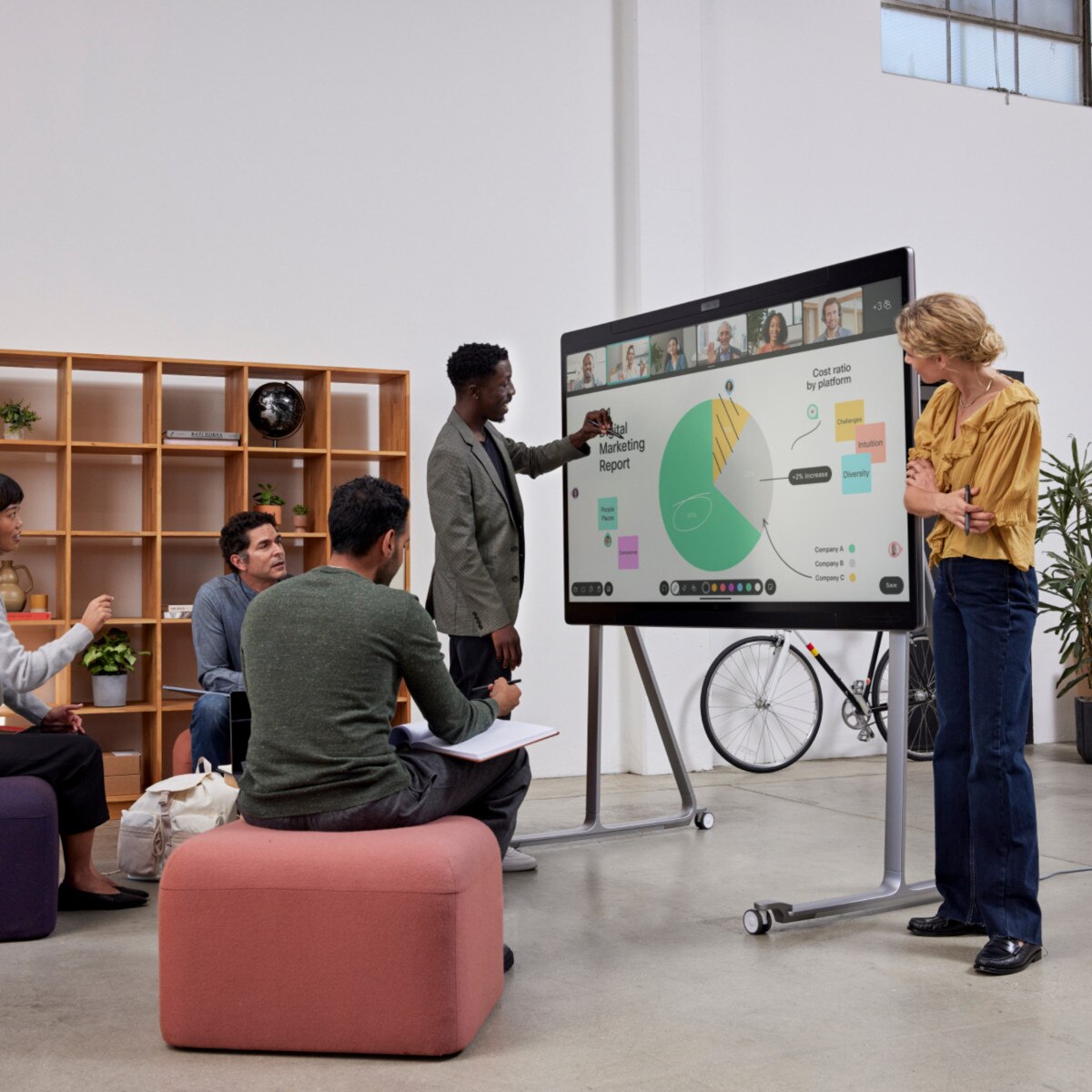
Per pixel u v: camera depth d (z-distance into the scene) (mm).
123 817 3633
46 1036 2316
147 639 5020
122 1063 2172
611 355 4098
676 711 5844
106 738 5039
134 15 5133
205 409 5238
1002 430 2607
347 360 5445
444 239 5633
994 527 2631
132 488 5129
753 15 6230
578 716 5801
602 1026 2336
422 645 2408
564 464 4238
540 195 5816
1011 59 6996
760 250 6211
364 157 5500
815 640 6207
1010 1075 2055
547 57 5852
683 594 3785
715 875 3605
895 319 3082
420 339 5574
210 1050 2232
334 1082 2068
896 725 3164
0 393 4934
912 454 2861
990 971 2607
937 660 2902
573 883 3537
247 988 2199
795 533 3371
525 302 5777
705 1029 2307
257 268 5305
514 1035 2293
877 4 6539
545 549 5762
